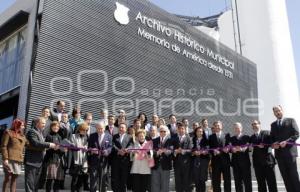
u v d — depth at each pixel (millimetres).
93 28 10680
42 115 6379
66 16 10008
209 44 15312
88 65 10281
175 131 7734
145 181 6508
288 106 20156
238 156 6766
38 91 8953
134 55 11766
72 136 6285
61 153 6102
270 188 6508
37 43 9203
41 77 9086
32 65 9133
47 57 9305
